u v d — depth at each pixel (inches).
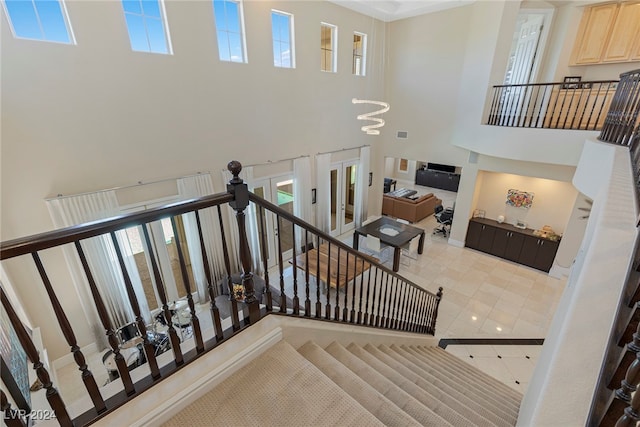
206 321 186.5
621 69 209.6
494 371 161.9
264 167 229.6
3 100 122.3
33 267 142.0
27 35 123.8
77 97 138.6
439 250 291.1
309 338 85.1
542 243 246.5
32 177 133.7
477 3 228.8
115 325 165.0
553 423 35.6
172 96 169.2
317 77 247.9
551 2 209.2
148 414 52.3
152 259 53.6
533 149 197.2
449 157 285.3
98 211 150.7
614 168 95.4
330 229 316.5
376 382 78.3
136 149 161.6
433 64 275.1
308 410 58.1
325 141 272.4
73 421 48.3
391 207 386.3
